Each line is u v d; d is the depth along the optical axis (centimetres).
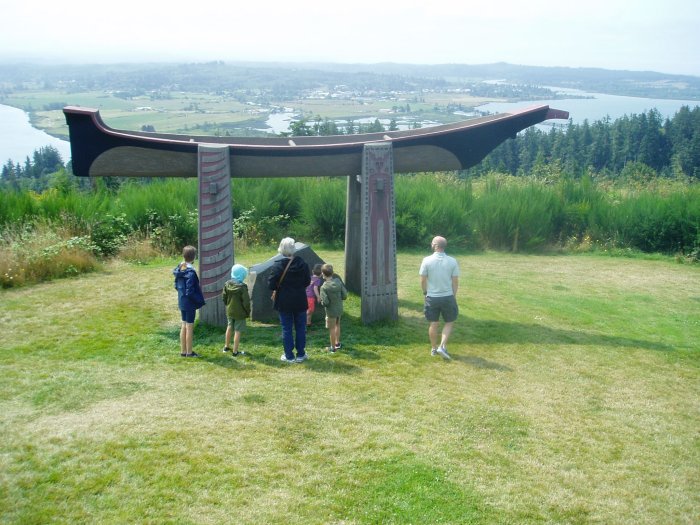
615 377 739
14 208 1302
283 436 539
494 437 569
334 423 571
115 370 673
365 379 686
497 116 910
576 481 507
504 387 686
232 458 497
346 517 438
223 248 823
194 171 851
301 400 616
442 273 756
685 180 2195
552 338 872
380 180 859
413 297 1050
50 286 1030
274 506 441
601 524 455
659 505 483
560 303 1065
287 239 719
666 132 5881
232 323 740
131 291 1006
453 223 1591
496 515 453
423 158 902
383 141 876
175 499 441
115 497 438
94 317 863
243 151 834
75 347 743
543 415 621
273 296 720
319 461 504
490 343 834
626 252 1573
